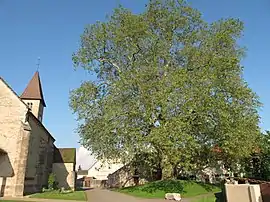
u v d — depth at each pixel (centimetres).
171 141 2239
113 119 2431
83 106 2700
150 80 2527
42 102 4381
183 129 2302
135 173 4384
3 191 2334
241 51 2839
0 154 2434
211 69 2536
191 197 2267
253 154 3900
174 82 2355
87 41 2934
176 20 2827
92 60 2908
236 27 2833
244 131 2620
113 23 2872
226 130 2516
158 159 2759
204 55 2659
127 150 2428
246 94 2633
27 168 2848
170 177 2869
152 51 2691
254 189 1111
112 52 2856
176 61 2809
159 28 2872
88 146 2880
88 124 2791
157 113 2495
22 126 2539
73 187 4612
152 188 2620
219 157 3475
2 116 2562
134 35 2748
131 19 2756
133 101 2447
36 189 3200
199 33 2819
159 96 2350
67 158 4797
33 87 4306
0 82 2645
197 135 2605
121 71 2784
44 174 3684
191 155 2508
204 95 2330
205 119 2430
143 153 2622
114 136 2502
